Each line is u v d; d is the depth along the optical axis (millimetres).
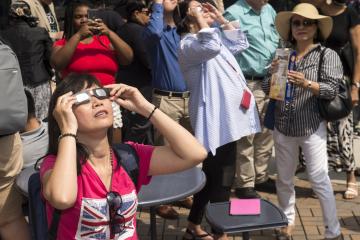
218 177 4188
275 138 4422
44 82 5410
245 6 5230
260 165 5520
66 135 2350
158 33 4680
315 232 4688
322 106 4188
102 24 4832
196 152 2607
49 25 6711
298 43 4273
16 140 3664
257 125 4184
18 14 5332
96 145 2480
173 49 4777
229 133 4027
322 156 4277
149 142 5352
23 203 3982
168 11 4773
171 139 2602
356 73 5066
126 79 5250
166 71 4789
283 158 4410
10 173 3662
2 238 3809
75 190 2291
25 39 5242
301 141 4305
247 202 3316
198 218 4367
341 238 4543
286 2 8750
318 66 4188
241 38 4473
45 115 5422
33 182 2529
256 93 5238
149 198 3109
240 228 3105
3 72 3352
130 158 2592
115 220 2459
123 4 6184
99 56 4898
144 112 2613
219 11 4648
